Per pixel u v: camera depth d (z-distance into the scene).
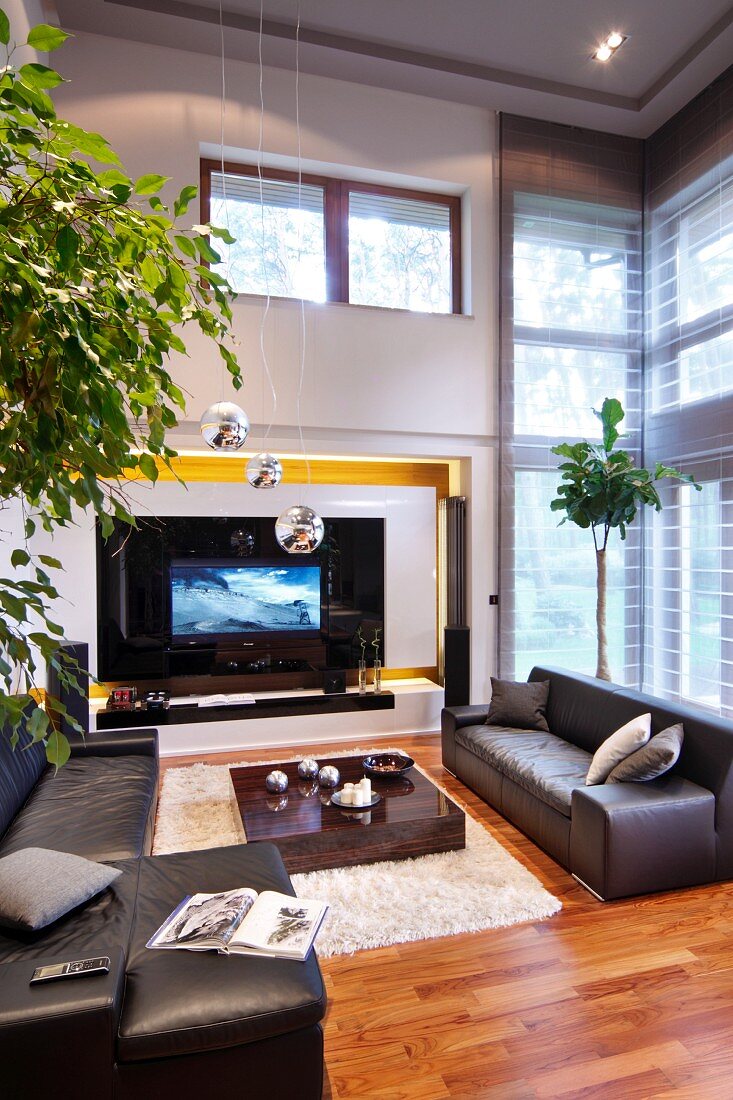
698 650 5.54
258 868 2.49
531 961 2.56
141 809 3.09
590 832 3.03
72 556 5.03
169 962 1.87
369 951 2.63
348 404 5.39
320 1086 1.78
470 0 4.61
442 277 5.86
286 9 4.68
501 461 5.77
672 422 5.84
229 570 5.45
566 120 5.89
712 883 3.15
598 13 4.73
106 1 4.51
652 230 6.08
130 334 1.03
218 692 5.49
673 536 5.84
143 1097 1.64
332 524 5.69
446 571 5.85
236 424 3.15
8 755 3.17
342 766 3.99
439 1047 2.13
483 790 4.13
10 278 0.84
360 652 5.79
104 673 5.20
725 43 4.90
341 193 5.58
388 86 5.42
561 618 5.97
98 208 0.94
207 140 5.05
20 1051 1.53
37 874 2.18
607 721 3.91
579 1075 2.02
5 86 0.88
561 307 5.95
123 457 1.10
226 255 5.27
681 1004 2.33
